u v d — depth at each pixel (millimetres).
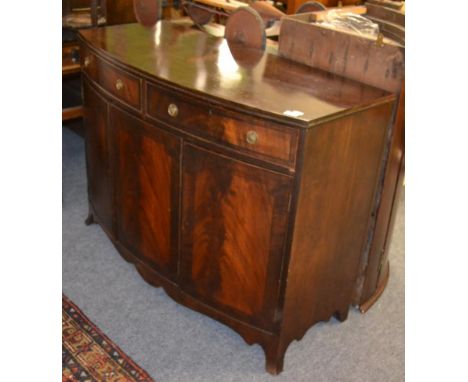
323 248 1535
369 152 1518
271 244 1438
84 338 1697
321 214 1449
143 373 1574
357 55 1540
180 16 2662
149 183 1710
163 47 1798
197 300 1728
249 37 1855
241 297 1594
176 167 1571
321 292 1638
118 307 1851
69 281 1970
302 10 1943
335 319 1843
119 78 1665
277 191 1354
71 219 2375
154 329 1759
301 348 1705
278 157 1310
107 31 1979
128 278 2008
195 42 1890
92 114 1958
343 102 1360
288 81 1511
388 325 1824
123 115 1711
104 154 1924
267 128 1292
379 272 1896
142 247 1875
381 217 1724
